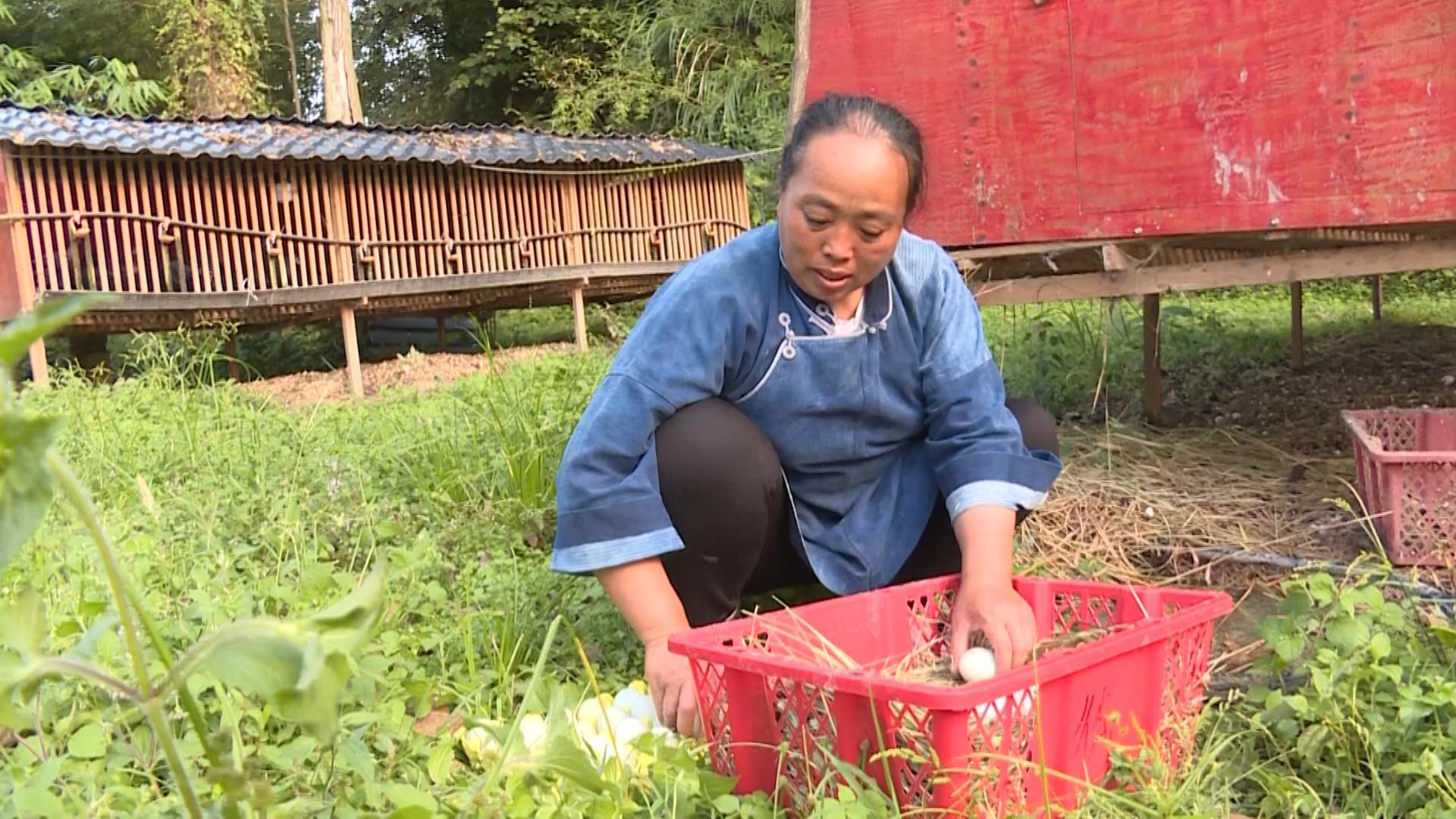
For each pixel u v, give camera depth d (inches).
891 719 69.2
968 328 97.0
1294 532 133.6
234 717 73.5
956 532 93.4
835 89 172.4
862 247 83.9
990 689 66.2
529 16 707.4
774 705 75.6
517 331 513.3
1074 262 173.5
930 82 164.1
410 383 351.3
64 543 114.3
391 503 149.4
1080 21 150.7
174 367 272.7
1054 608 95.7
